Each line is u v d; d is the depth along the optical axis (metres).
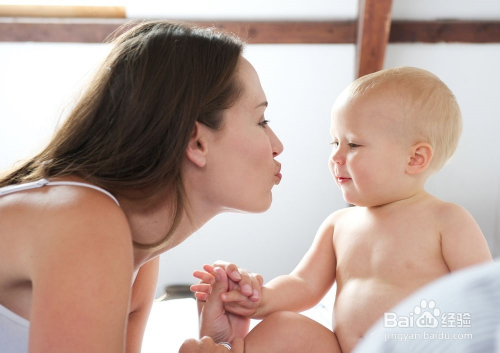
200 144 0.99
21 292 0.87
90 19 3.24
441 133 1.24
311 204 3.85
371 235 1.21
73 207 0.80
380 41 3.11
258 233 3.89
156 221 0.97
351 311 1.15
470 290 0.30
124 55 0.97
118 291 0.74
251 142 1.03
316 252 1.33
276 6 3.21
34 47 3.27
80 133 0.95
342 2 3.16
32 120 3.51
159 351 1.55
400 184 1.23
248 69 1.05
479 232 1.14
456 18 3.28
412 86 1.25
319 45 3.30
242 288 1.16
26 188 0.89
